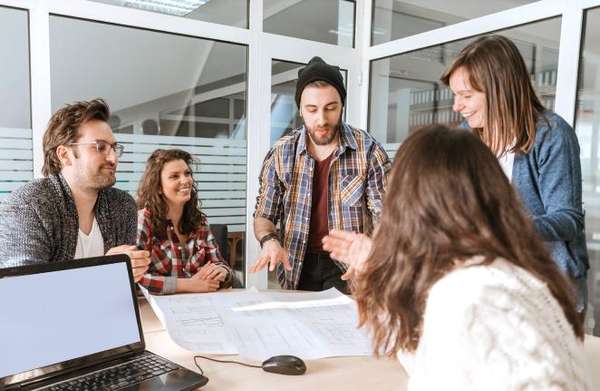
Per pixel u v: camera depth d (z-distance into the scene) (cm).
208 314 124
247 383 90
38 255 131
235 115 294
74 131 138
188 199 200
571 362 54
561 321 56
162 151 203
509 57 117
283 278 195
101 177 140
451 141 61
